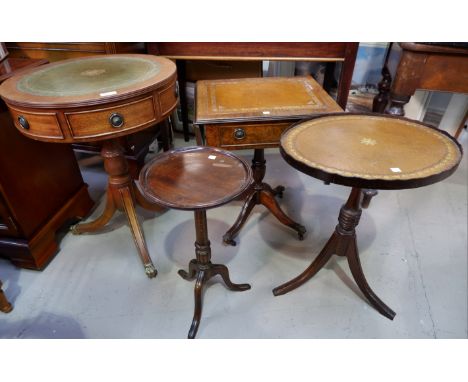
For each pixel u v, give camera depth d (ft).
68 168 5.41
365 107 7.93
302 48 5.42
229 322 4.16
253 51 5.61
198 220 3.58
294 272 4.80
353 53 5.26
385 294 4.46
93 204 6.15
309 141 3.25
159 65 4.20
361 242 5.28
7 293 4.53
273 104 4.15
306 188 6.57
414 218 5.78
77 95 3.29
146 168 3.50
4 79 3.92
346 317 4.19
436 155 2.97
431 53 4.26
